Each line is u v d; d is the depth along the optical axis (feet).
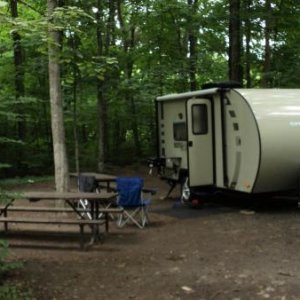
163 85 61.67
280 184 34.78
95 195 26.78
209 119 38.01
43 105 63.98
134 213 30.96
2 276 20.34
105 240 26.91
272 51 56.70
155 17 59.82
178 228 29.71
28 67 56.29
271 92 36.06
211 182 38.29
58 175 32.22
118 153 71.77
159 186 50.52
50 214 33.96
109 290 18.89
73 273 20.99
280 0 55.31
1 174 59.88
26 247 25.66
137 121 72.95
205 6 60.85
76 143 50.16
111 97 60.13
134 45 70.18
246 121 34.32
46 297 18.20
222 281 19.42
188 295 18.11
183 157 40.19
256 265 21.43
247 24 54.49
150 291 18.66
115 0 58.65
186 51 64.08
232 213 34.27
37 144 66.44
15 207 29.12
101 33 55.52
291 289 18.22
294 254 22.98
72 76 47.62
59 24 24.22
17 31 21.67
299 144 34.27
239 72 52.85
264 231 27.99
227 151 36.58
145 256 23.52
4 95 55.06
